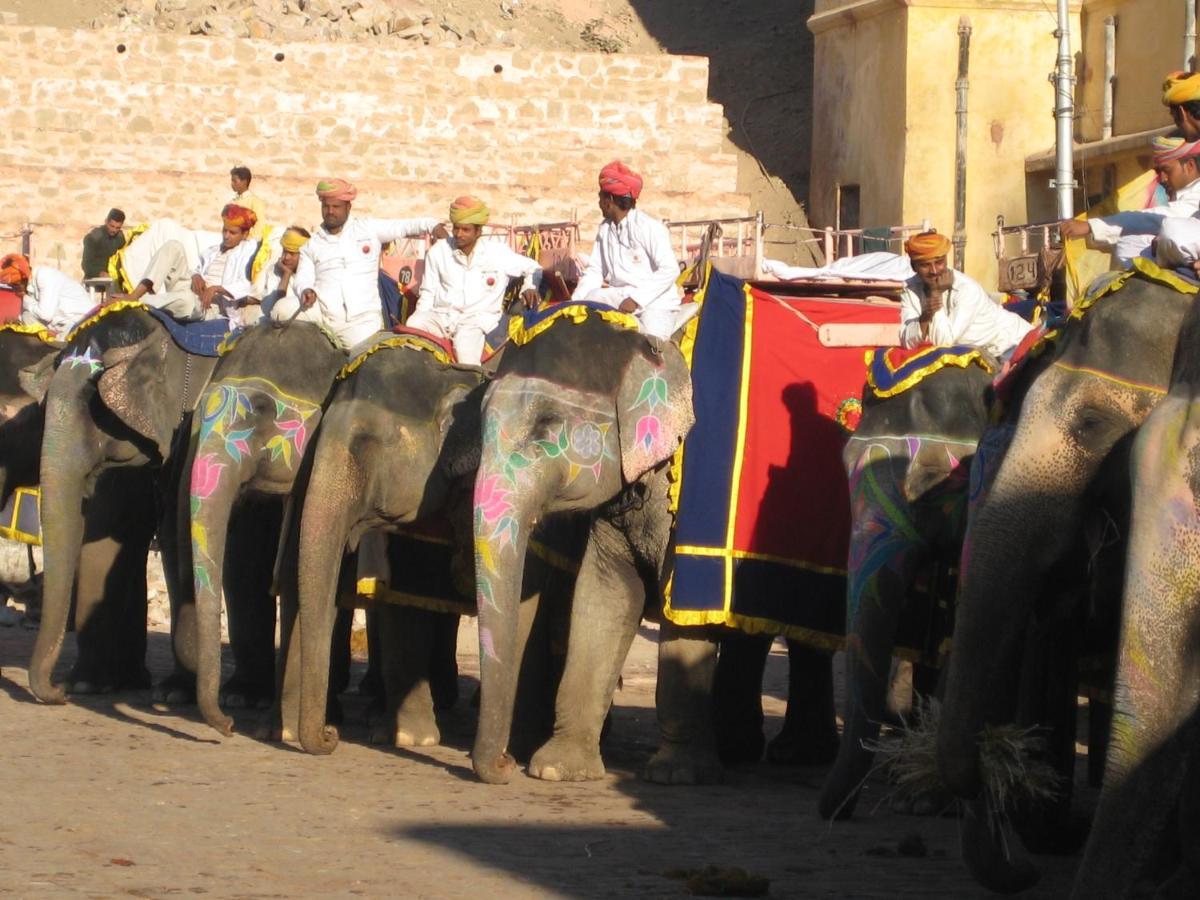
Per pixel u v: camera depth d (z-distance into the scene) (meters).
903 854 8.79
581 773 10.70
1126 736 5.74
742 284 11.48
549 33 36.94
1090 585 7.54
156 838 8.59
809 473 11.05
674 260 11.19
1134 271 7.22
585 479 10.32
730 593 10.74
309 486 11.09
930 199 29.91
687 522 10.73
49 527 12.98
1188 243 7.23
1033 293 13.12
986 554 7.07
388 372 11.39
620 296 11.09
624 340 10.52
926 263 10.19
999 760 7.09
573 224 25.28
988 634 7.07
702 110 32.47
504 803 9.76
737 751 12.03
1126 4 28.22
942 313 10.21
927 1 29.78
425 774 10.62
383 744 11.83
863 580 9.58
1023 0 29.81
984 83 29.88
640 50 37.16
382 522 11.35
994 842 7.57
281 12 34.16
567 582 11.88
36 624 18.30
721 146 33.44
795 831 9.31
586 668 10.83
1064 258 11.30
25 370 14.44
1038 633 8.22
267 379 11.78
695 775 10.77
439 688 13.86
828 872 8.35
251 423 11.65
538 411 10.28
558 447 10.23
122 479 13.91
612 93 32.28
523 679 11.72
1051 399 7.13
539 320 10.55
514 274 12.33
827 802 9.26
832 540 11.08
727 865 8.41
